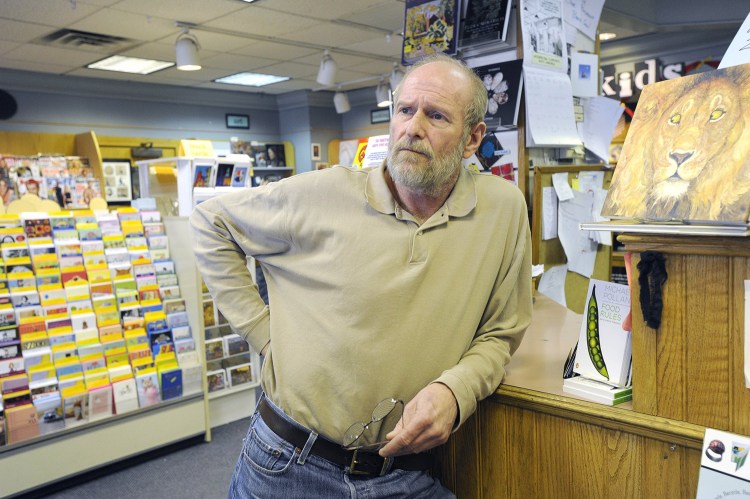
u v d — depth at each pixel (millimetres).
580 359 1184
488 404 1238
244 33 5949
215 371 3498
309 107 10047
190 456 3217
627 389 1081
